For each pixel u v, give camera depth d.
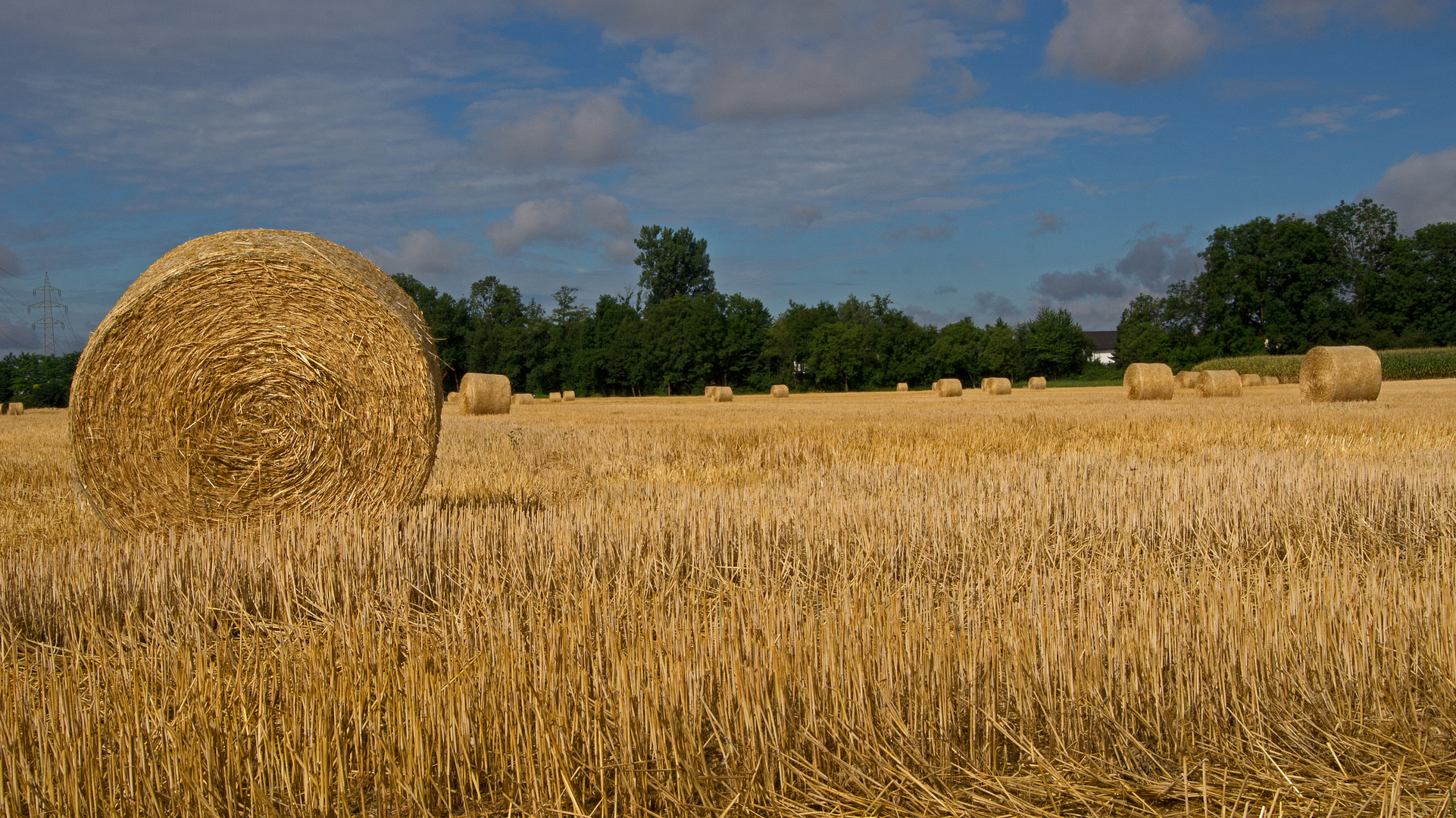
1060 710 3.42
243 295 7.21
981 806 2.95
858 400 41.09
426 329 8.15
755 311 87.75
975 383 80.19
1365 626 3.77
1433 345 69.69
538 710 3.07
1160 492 7.18
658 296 101.00
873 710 3.36
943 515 6.38
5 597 4.86
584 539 5.86
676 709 3.26
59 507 8.34
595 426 17.95
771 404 36.66
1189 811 2.90
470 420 21.73
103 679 3.72
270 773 3.05
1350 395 23.45
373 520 6.79
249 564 5.37
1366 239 74.06
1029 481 7.78
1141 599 4.15
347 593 4.91
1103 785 3.08
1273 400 26.16
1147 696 3.51
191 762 2.97
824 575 5.54
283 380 7.31
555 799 2.94
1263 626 3.85
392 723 3.14
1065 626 3.86
